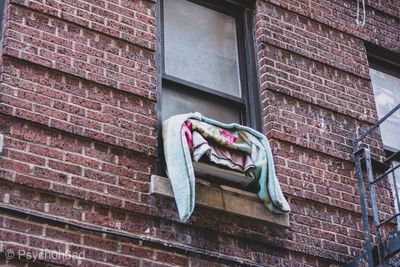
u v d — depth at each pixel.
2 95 7.41
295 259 8.44
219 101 9.33
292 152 9.12
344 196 9.23
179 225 7.84
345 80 10.22
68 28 8.16
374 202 8.66
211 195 8.12
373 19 11.21
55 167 7.39
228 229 8.12
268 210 8.45
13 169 7.15
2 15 8.05
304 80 9.76
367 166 8.94
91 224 7.33
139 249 7.48
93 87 8.02
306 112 9.53
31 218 7.02
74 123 7.70
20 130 7.37
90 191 7.47
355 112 10.02
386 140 10.62
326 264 8.64
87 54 8.16
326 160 9.36
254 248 8.20
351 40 10.69
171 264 7.58
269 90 9.36
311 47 10.10
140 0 8.93
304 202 8.89
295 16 10.21
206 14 9.88
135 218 7.62
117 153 7.86
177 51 9.34
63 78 7.87
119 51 8.42
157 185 7.82
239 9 10.16
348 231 9.02
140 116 8.20
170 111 8.83
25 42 7.79
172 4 9.65
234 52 9.84
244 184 8.45
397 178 10.23
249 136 8.51
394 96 11.12
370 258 8.36
